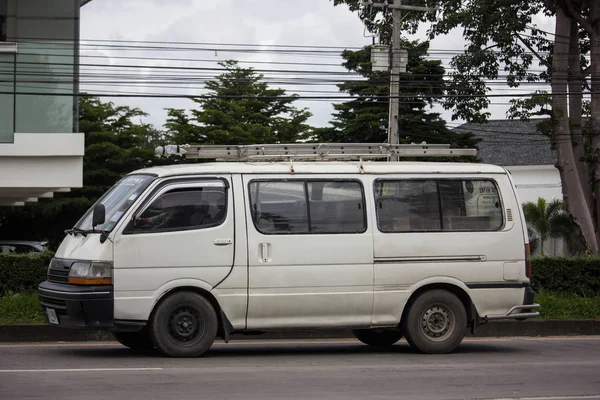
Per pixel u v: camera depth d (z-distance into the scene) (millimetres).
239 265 11305
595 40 26562
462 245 12172
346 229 11773
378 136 40250
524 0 27219
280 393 8648
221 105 45438
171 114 45375
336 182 11859
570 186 27219
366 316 11812
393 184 12086
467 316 12359
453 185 12328
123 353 11938
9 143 19031
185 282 11102
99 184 43000
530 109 27344
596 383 9688
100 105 44531
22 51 19172
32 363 10750
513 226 12469
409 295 11930
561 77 27000
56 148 19172
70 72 19375
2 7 19172
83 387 8844
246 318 11367
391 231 11945
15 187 19438
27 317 14508
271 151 12477
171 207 11211
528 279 12516
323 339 14680
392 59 27266
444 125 40438
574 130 27938
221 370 10219
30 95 19141
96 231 11125
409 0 28938
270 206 11547
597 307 16906
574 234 27781
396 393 8789
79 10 19594
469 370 10594
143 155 43250
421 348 12055
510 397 8695
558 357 12156
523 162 46906
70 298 10859
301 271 11508
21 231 43250
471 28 27906
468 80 28203
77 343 13586
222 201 11391
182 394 8492
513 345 13898
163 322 11094
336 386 9164
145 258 10992
